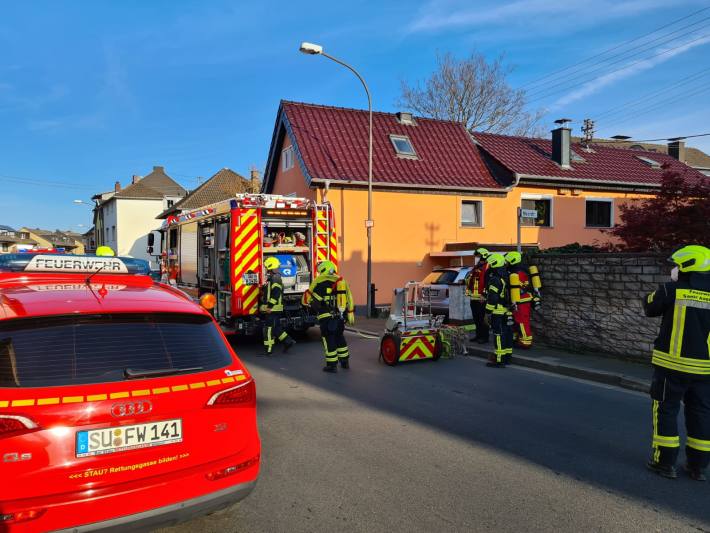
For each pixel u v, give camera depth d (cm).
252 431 319
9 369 258
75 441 254
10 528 236
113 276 394
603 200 2084
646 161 2302
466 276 1170
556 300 958
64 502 248
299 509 362
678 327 418
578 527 340
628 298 845
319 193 1656
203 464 292
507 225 1931
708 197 885
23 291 329
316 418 574
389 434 520
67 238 10388
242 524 341
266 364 885
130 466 267
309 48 1378
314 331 1283
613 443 498
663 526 342
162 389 283
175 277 1417
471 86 3344
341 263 1662
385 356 883
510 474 424
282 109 1878
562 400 652
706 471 435
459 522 345
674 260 432
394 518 349
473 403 638
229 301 1042
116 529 261
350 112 1967
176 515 279
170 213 3759
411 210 1777
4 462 238
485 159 2033
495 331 853
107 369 278
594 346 896
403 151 1886
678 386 418
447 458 458
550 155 2169
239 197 1015
